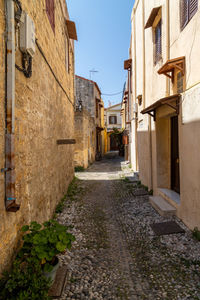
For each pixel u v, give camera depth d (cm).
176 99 428
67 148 769
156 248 336
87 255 324
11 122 212
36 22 328
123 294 238
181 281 255
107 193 721
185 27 428
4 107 209
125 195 679
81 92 1906
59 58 595
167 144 584
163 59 554
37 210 333
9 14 211
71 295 235
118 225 442
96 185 852
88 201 622
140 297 233
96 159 1922
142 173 816
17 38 241
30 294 178
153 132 626
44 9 392
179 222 421
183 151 406
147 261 303
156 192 601
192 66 397
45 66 404
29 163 290
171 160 570
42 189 371
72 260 310
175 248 330
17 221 238
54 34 514
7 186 207
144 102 775
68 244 221
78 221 463
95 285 254
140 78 899
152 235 380
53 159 492
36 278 193
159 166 586
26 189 274
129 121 1309
